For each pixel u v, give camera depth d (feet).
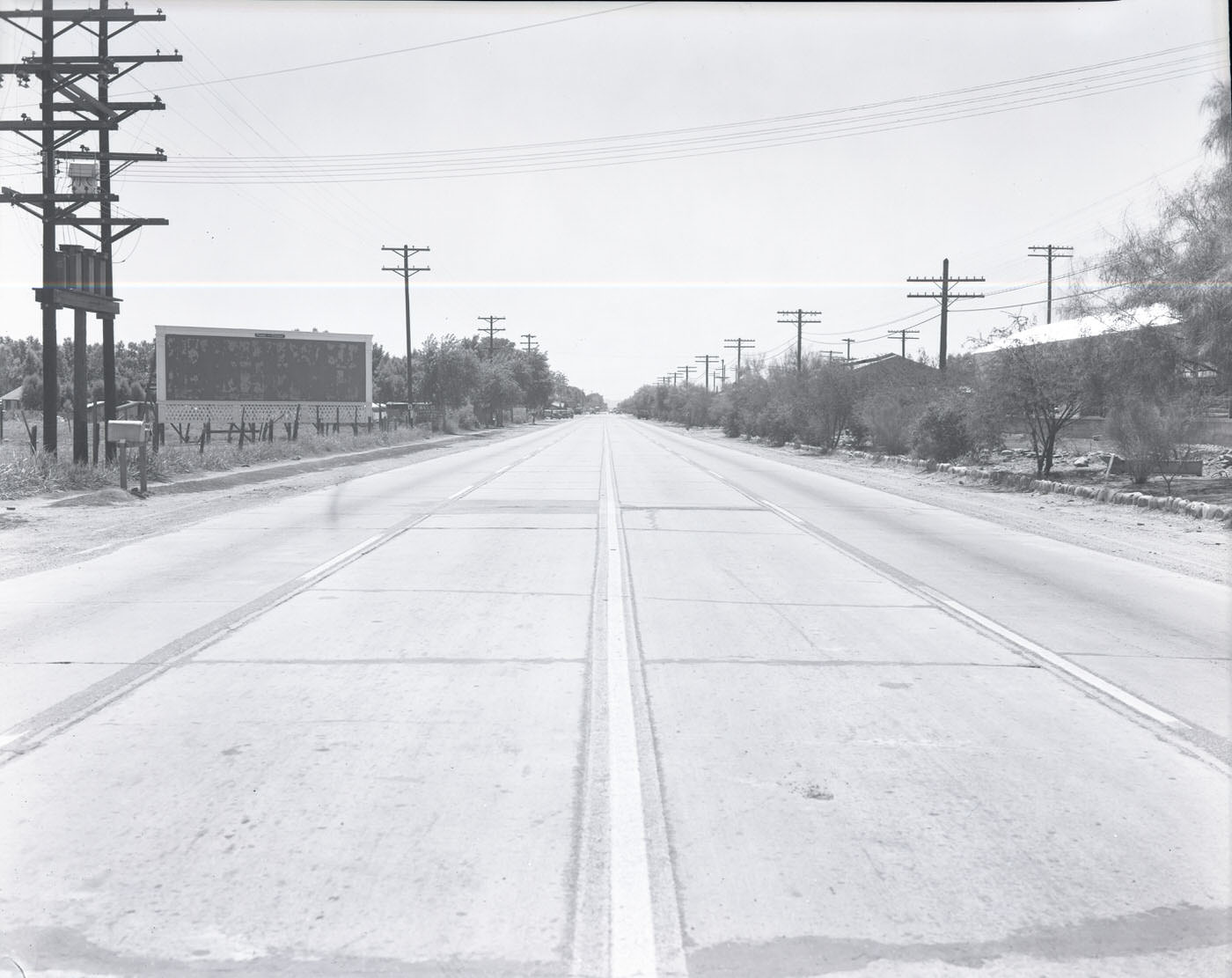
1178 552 48.55
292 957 12.21
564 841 15.37
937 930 12.87
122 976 11.79
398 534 52.60
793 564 43.27
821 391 151.94
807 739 20.13
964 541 51.85
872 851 15.10
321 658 26.27
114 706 22.06
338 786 17.51
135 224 79.41
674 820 16.15
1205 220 66.90
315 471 105.09
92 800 16.85
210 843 15.25
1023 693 23.62
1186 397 74.64
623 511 65.41
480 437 238.68
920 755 19.27
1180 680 24.84
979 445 106.42
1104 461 102.37
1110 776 18.28
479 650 27.27
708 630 29.94
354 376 216.13
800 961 12.13
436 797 17.06
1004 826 16.05
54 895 13.69
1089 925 13.00
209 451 112.47
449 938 12.64
